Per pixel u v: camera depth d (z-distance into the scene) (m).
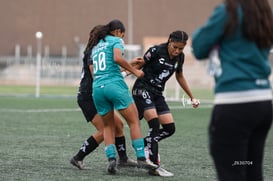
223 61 8.11
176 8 108.50
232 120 7.98
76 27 107.25
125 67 13.93
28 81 83.44
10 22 106.19
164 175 14.69
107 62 14.17
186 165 16.45
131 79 67.00
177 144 20.97
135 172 15.14
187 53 58.34
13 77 84.31
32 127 25.98
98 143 15.34
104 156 17.78
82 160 15.48
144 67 15.20
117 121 15.38
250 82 7.98
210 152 8.32
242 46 8.06
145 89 15.06
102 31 14.49
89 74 15.22
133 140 14.54
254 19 8.01
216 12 8.03
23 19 106.50
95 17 107.50
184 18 108.81
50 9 107.19
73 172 15.01
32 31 106.38
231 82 7.97
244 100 7.95
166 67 14.98
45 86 73.69
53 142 20.98
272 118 8.38
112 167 14.55
